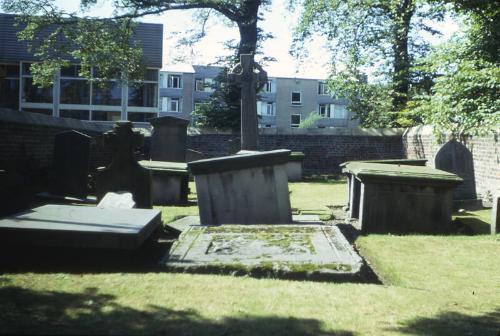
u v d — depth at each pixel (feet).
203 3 82.38
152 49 131.34
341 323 10.70
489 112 40.57
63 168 33.27
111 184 28.60
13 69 128.26
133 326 9.79
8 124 38.70
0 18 127.75
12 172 32.81
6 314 10.13
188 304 11.48
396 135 77.77
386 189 25.17
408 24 80.43
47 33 120.06
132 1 81.15
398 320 11.15
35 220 17.48
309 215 29.68
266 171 24.88
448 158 34.63
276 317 10.82
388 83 84.53
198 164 24.68
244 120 67.00
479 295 14.08
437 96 44.52
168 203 37.17
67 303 11.14
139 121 135.03
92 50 84.02
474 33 45.60
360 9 82.17
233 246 17.15
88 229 16.15
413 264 17.85
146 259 17.63
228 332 9.73
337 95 90.38
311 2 83.35
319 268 14.71
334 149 79.00
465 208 33.53
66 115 131.95
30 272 14.90
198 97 192.24
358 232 24.84
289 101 198.49
